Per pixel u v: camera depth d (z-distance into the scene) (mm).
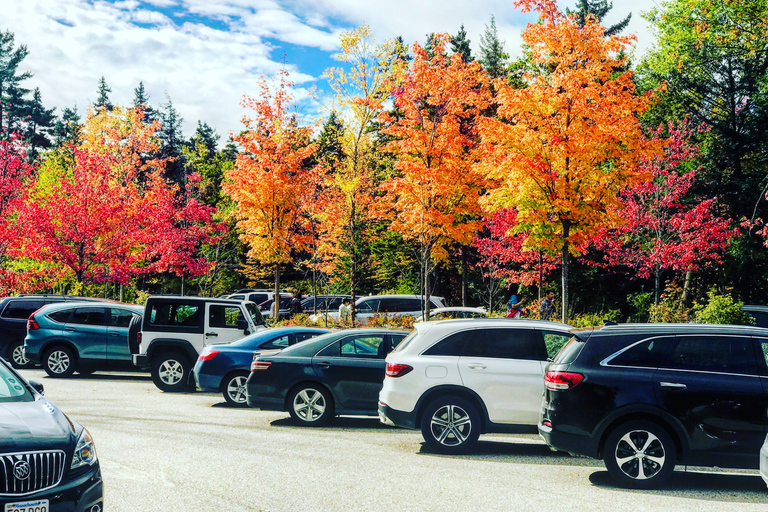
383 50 23922
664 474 6969
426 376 8727
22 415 5293
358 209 26500
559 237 17703
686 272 28750
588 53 17219
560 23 17312
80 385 14930
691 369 7148
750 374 7055
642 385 7117
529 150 17109
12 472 4652
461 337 8906
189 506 6055
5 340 17766
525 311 27438
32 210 24938
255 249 26578
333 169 30938
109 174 27578
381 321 22984
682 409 7008
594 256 31922
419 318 23656
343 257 33094
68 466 4949
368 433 10195
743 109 30719
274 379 10570
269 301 33500
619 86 17109
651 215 25484
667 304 22453
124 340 16156
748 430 6879
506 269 30047
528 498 6531
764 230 20062
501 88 17766
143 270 28484
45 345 16062
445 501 6348
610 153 16875
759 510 6234
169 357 14539
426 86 21234
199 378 12672
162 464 7684
